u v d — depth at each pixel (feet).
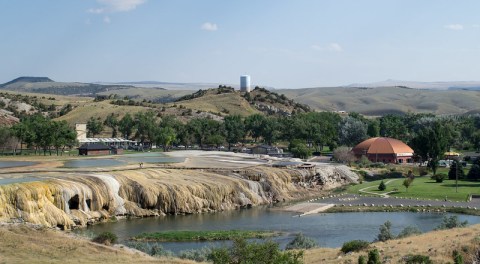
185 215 427.74
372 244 244.83
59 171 451.53
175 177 477.36
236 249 166.61
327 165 634.84
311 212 433.89
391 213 426.92
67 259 199.52
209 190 457.68
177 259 225.56
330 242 318.45
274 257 164.66
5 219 323.16
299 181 556.10
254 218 411.13
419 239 248.11
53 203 363.35
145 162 581.53
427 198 482.28
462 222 337.11
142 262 203.92
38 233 235.61
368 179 654.94
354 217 410.11
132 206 417.49
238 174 519.60
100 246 226.99
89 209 391.86
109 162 572.92
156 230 360.89
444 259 204.33
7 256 196.03
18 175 418.92
